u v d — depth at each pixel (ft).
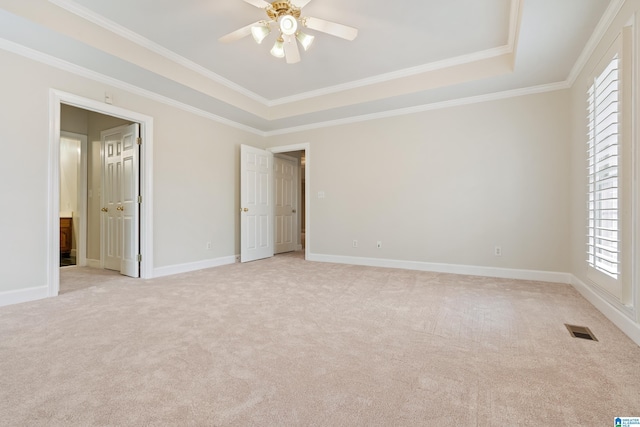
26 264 9.28
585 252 9.93
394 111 14.89
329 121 16.66
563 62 10.18
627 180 6.87
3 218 8.85
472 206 13.35
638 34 6.39
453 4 8.56
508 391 4.69
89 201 15.74
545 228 12.10
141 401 4.41
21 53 9.08
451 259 13.78
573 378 5.06
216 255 15.69
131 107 11.92
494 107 12.87
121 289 10.77
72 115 15.31
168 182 13.34
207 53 11.26
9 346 6.16
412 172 14.57
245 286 11.24
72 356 5.76
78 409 4.22
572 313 8.26
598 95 8.62
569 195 11.66
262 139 18.74
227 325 7.37
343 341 6.50
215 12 8.88
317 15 9.09
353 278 12.60
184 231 14.05
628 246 6.80
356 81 13.74
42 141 9.56
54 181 9.82
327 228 16.88
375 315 8.11
